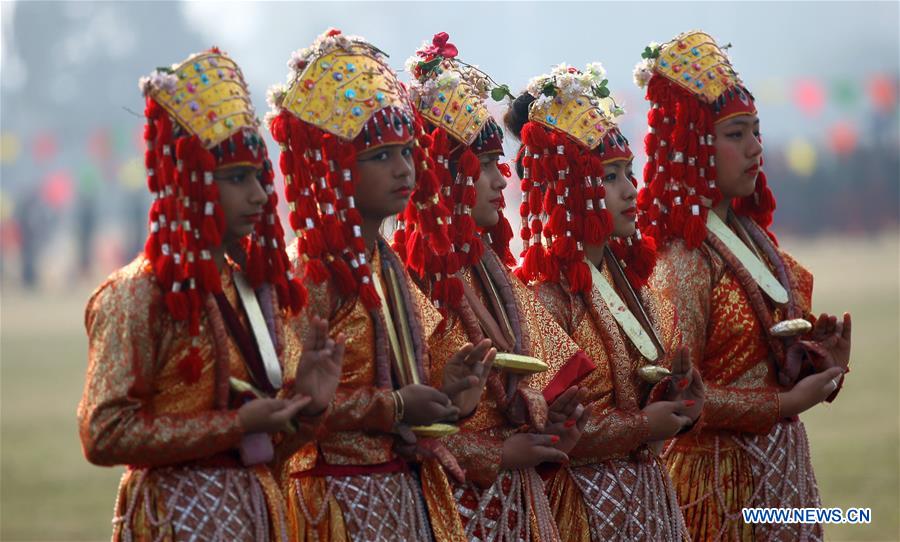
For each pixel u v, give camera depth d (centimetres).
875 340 2969
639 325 865
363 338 729
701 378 859
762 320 912
